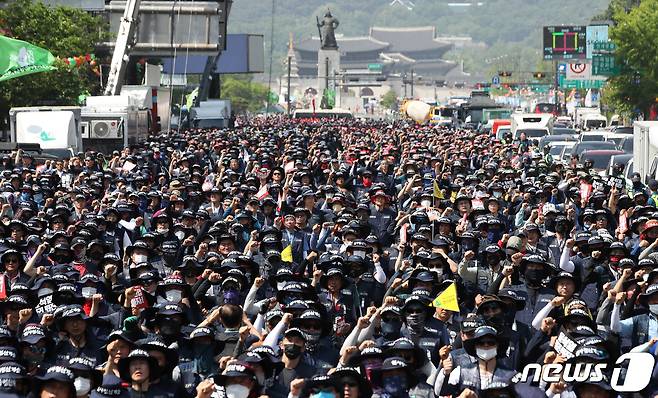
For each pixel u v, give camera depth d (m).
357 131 175.62
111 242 49.34
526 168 80.88
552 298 33.84
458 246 45.09
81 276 38.56
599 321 33.66
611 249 40.16
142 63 152.00
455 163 80.81
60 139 93.69
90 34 145.50
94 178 67.50
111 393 25.97
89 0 163.25
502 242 44.34
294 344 28.06
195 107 181.12
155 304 34.25
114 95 121.62
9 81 122.19
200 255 41.50
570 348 28.69
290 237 47.00
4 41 94.38
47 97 128.50
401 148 113.75
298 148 91.19
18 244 44.94
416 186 64.00
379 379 26.19
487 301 30.27
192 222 48.12
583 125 197.50
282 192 59.78
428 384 27.28
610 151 93.69
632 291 34.28
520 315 33.88
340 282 35.41
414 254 39.41
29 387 25.00
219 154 98.31
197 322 34.16
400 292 35.50
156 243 43.12
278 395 27.66
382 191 50.62
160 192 61.06
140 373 25.78
